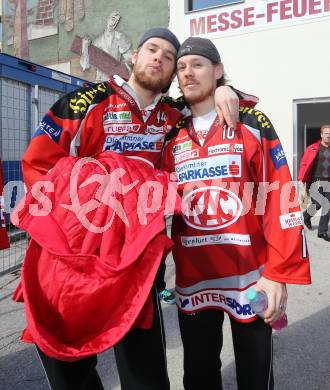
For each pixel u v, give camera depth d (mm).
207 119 1617
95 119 1607
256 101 1627
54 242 1256
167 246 1303
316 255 4824
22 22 13141
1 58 5301
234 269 1528
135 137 1686
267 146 1494
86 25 11891
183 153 1631
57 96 6328
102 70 11680
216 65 1646
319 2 8102
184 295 1631
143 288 1229
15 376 2324
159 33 1645
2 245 3746
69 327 1229
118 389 2158
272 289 1414
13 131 5535
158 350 1424
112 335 1199
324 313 3086
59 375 1365
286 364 2340
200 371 1636
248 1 8727
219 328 1653
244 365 1531
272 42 8617
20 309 3375
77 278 1216
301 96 8484
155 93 1705
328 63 8172
